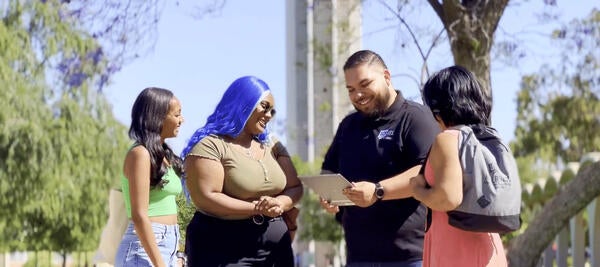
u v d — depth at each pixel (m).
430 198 5.00
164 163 6.30
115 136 25.03
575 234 15.41
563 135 35.03
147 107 6.21
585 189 12.13
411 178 5.35
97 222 25.59
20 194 22.81
